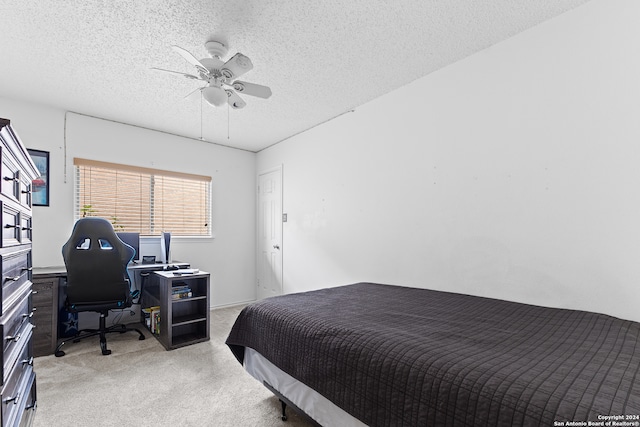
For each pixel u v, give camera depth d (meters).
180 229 4.05
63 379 2.19
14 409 1.26
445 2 1.74
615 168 1.62
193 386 2.11
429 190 2.52
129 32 1.98
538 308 1.78
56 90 2.78
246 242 4.66
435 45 2.15
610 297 1.62
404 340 1.22
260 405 1.88
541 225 1.89
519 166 2.00
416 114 2.63
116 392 2.02
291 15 1.84
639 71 1.56
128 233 3.41
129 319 3.60
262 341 1.76
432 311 1.73
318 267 3.63
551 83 1.87
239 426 1.67
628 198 1.58
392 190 2.81
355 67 2.43
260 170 4.70
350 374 1.23
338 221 3.38
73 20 1.86
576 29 1.77
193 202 4.19
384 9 1.79
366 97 2.97
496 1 1.73
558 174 1.83
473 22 1.91
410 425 1.00
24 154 1.46
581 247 1.73
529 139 1.96
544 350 1.11
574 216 1.76
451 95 2.38
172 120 3.50
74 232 2.61
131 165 3.62
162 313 2.89
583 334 1.30
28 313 1.64
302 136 3.89
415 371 1.04
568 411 0.73
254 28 1.95
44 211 3.07
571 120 1.78
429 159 2.52
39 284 2.60
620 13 1.62
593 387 0.81
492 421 0.82
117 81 2.62
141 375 2.26
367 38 2.07
